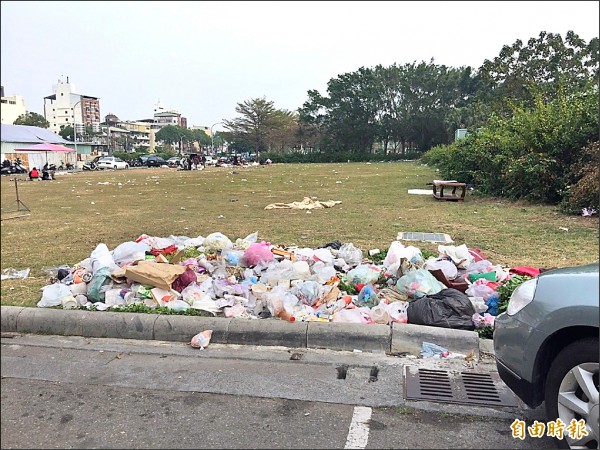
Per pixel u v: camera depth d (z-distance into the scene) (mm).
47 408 3531
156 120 153000
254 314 5141
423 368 4125
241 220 11242
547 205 12672
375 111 67312
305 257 6727
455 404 3543
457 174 18078
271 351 4512
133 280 5586
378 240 8586
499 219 10633
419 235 8906
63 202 16438
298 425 3266
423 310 4734
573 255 7168
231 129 76938
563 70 39188
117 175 34750
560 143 12562
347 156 65812
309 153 69562
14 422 3348
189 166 43250
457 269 6168
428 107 63094
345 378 3969
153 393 3744
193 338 4633
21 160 43781
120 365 4258
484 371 4066
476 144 16422
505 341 3180
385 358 4340
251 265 6402
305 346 4590
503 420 3326
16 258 7875
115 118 121812
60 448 3045
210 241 7199
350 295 5586
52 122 110688
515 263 6809
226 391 3760
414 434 3152
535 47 40344
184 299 5379
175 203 15367
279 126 75438
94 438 3146
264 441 3084
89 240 9320
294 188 20406
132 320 4859
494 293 5152
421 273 5488
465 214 11539
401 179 24656
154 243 7480
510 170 13172
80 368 4203
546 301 2949
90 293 5551
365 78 66375
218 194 18266
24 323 5043
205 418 3371
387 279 5922
